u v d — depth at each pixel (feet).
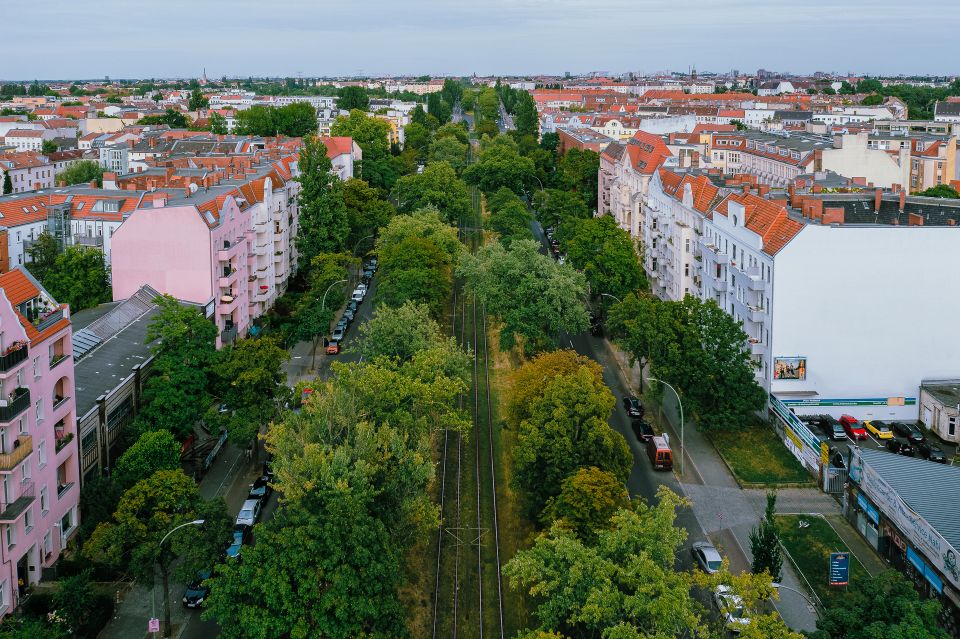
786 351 375.45
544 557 213.25
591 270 516.73
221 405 348.38
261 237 521.24
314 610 208.95
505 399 416.05
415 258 499.10
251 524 293.43
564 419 290.56
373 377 302.45
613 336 451.94
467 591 271.90
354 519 223.30
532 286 435.53
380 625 217.97
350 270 640.99
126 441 318.45
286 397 341.00
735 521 306.14
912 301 372.17
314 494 240.12
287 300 541.34
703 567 271.49
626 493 269.03
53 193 588.09
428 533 276.41
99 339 364.17
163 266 430.20
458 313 546.67
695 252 497.05
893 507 272.72
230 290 459.32
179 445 296.30
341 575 211.41
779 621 201.46
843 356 376.27
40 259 497.87
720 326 359.05
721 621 207.10
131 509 247.09
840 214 377.09
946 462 345.51
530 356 456.04
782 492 326.85
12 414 242.78
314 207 595.88
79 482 289.53
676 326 369.30
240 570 212.64
